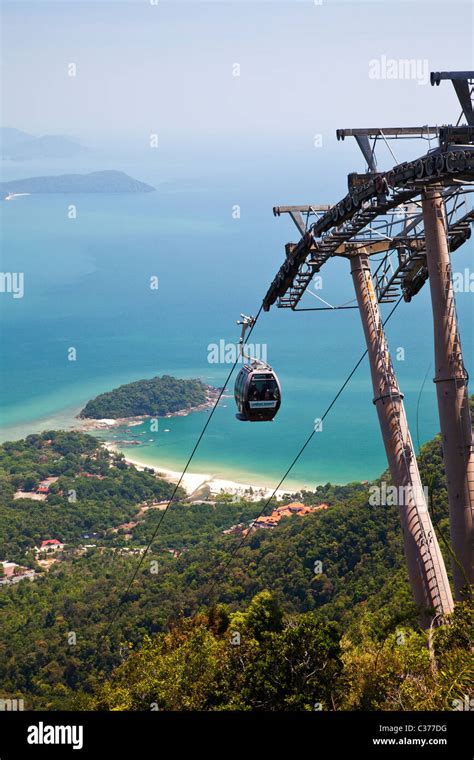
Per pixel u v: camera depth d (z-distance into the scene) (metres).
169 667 25.78
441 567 23.73
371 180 23.00
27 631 106.38
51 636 101.38
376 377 26.67
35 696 85.75
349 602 79.44
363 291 28.48
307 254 28.14
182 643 31.73
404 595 51.16
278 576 92.12
